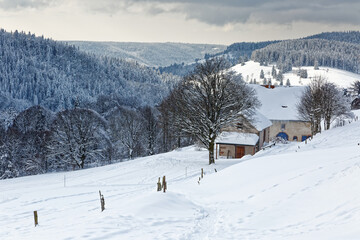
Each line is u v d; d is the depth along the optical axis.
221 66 41.22
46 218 18.75
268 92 85.44
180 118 41.50
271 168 24.77
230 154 54.56
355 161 19.64
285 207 15.34
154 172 37.09
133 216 15.68
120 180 34.06
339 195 14.88
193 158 46.50
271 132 77.94
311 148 41.94
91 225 14.39
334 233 10.76
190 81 41.66
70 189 29.98
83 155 61.94
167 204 17.77
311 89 63.72
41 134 70.62
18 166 67.38
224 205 17.67
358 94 130.12
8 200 26.27
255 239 11.50
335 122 78.38
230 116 40.53
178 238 12.25
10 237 14.39
